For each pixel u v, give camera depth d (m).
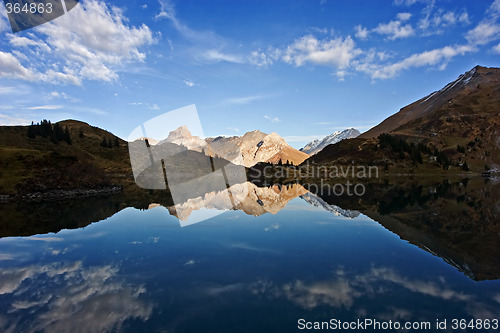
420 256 11.60
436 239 15.52
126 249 11.66
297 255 10.93
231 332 5.89
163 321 6.32
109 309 6.76
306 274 9.16
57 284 8.38
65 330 5.96
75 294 7.68
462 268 10.36
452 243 14.77
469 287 8.60
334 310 6.90
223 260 10.23
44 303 7.14
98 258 10.70
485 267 10.55
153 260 10.27
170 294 7.68
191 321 6.29
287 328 6.09
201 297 7.43
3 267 9.92
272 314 6.68
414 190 59.09
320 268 9.71
